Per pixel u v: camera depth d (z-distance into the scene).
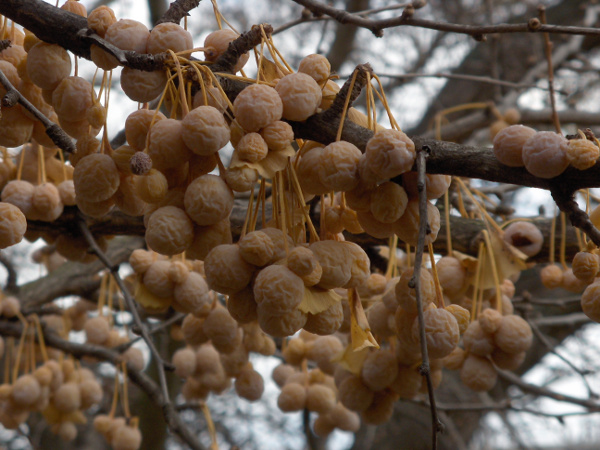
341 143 0.77
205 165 0.79
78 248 1.05
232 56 0.83
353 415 1.13
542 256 1.05
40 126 0.87
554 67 2.06
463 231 1.03
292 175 0.80
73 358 1.34
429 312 0.80
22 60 0.85
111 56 0.81
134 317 0.99
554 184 0.77
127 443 1.16
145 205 0.82
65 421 1.21
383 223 0.79
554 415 1.32
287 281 0.76
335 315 0.78
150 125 0.79
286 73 0.84
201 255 0.79
